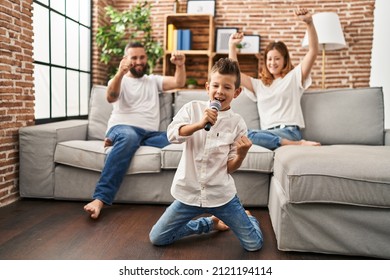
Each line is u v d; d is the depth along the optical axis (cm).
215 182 159
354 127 286
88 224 209
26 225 205
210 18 471
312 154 186
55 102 363
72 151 252
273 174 236
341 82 491
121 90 270
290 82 278
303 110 296
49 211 235
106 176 235
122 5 515
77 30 417
